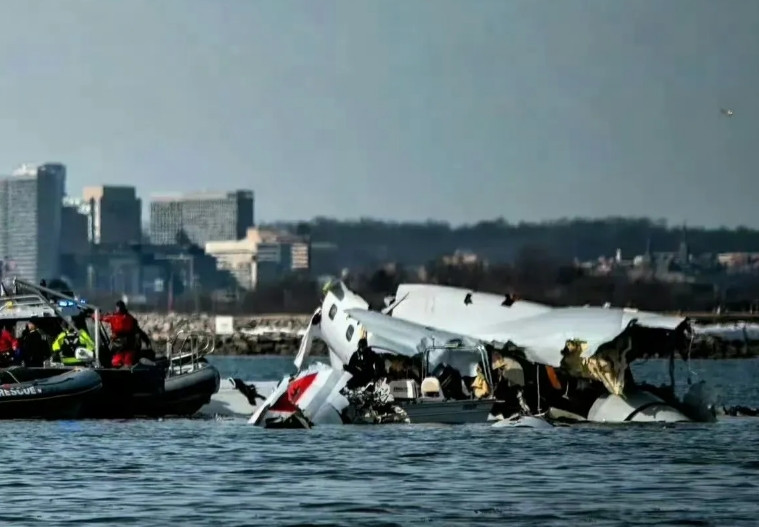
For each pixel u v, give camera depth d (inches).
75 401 6958.7
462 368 7101.4
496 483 4891.7
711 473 5128.0
